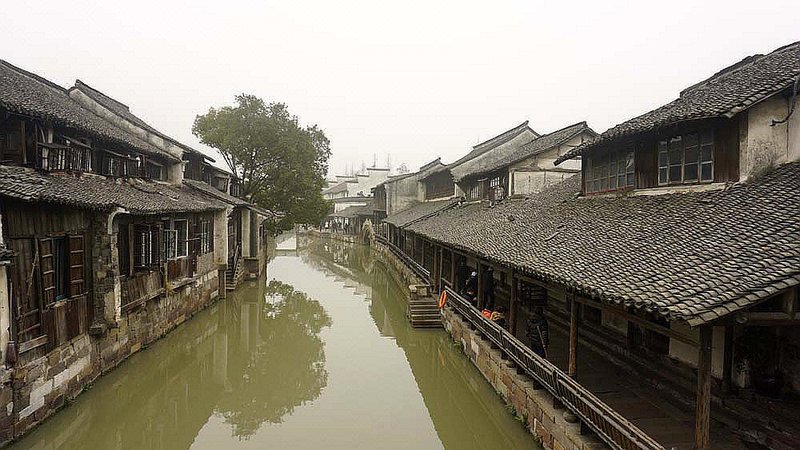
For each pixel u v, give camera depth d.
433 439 11.63
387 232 49.62
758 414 8.34
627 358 12.14
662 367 10.80
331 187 98.50
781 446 7.48
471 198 31.34
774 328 8.99
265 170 38.50
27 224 10.03
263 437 11.71
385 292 31.52
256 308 25.77
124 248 14.66
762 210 8.62
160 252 17.36
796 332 8.72
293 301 28.05
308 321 23.45
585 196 16.78
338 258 51.16
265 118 36.59
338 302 28.05
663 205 11.25
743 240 7.64
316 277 37.59
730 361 9.24
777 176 9.87
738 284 6.29
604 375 11.49
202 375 16.14
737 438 8.12
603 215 12.79
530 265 10.45
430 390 14.97
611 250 9.57
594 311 14.11
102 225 12.81
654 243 9.05
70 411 11.38
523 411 10.63
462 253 17.06
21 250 9.81
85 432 11.97
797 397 8.70
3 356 9.02
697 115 10.45
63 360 11.20
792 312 6.33
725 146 10.58
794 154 10.40
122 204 13.40
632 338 12.13
